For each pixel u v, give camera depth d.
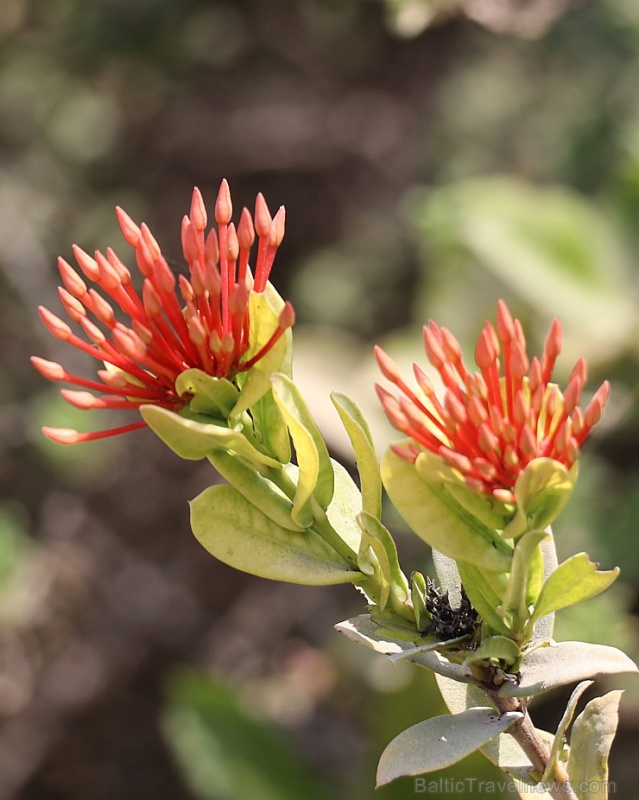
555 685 0.64
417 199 1.99
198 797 1.88
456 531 0.63
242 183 2.18
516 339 0.62
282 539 0.65
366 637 0.65
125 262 2.05
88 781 1.92
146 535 2.02
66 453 1.72
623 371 1.38
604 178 1.68
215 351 0.64
